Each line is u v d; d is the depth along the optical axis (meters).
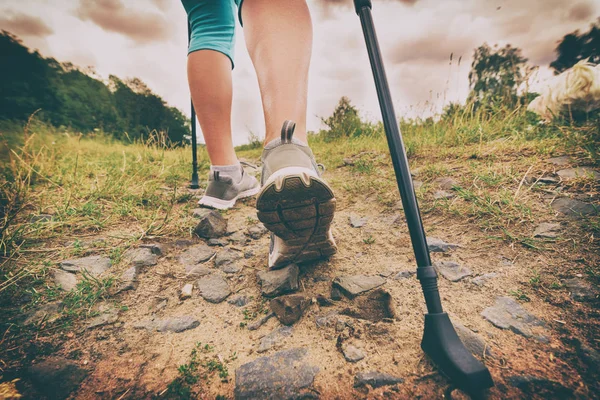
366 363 0.74
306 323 0.91
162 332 0.91
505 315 0.83
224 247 1.49
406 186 0.73
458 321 0.83
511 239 1.17
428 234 1.34
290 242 1.08
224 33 1.60
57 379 0.74
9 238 1.33
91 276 1.15
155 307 1.04
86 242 1.45
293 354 0.80
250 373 0.75
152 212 1.88
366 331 0.84
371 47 0.80
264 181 1.16
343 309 0.95
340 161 3.00
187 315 0.99
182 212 1.88
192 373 0.76
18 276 1.11
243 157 5.58
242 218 1.85
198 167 3.49
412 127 3.87
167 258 1.37
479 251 1.15
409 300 0.95
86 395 0.70
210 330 0.92
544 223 1.21
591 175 1.42
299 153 1.06
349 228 1.56
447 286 1.00
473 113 3.17
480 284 0.98
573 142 1.86
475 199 1.47
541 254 1.06
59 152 2.99
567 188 1.42
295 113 1.11
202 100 1.66
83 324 0.94
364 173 2.41
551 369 0.66
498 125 2.71
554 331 0.76
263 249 1.45
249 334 0.89
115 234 1.55
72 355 0.82
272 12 1.09
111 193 2.08
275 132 1.11
